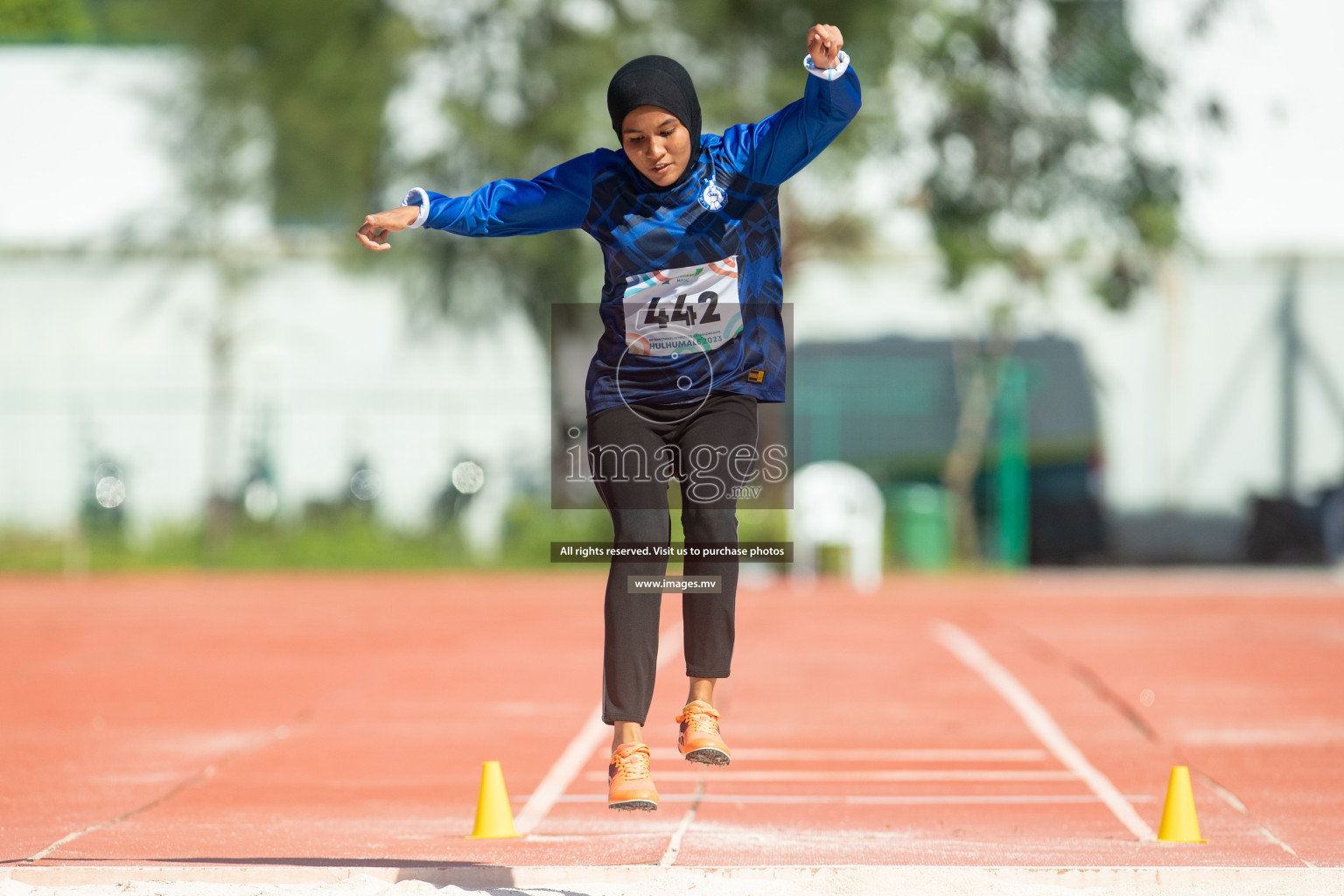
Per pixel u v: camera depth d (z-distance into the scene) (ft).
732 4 284.20
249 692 131.54
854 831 75.15
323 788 88.33
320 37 297.74
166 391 319.27
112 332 321.93
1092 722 114.21
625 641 55.31
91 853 69.62
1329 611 212.23
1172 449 308.19
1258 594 243.60
